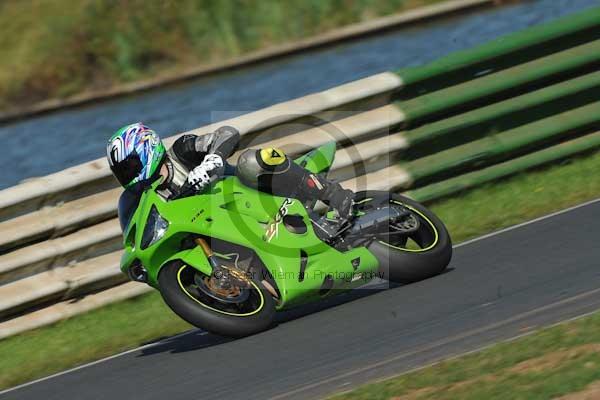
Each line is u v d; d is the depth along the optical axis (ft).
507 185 99.81
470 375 56.75
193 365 69.00
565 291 68.90
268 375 63.93
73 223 90.79
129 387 68.03
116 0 227.20
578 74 102.68
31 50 219.00
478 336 63.82
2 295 87.86
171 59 224.74
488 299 70.03
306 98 96.94
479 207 96.07
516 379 54.85
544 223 86.53
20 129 197.16
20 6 227.40
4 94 212.64
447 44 207.31
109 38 222.89
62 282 89.71
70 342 83.76
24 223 89.15
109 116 196.13
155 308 88.69
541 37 100.17
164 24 227.81
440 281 75.66
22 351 83.71
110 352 79.05
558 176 99.71
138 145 70.69
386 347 64.80
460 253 82.84
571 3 217.97
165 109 194.49
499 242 83.92
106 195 92.63
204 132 95.40
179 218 69.36
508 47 99.25
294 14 234.17
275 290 72.90
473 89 98.53
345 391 59.21
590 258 74.84
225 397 61.98
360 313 72.13
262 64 223.30
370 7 236.84
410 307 71.20
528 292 70.13
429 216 78.07
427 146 98.63
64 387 71.77
